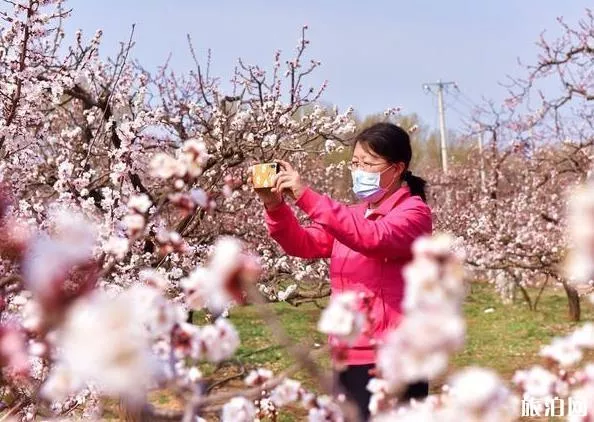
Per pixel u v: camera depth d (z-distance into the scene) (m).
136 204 1.80
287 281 7.40
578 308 12.33
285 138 5.96
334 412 1.62
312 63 6.25
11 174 4.38
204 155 1.83
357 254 2.65
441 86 31.42
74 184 4.16
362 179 2.84
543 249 12.30
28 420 2.90
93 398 3.52
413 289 0.97
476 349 10.17
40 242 1.22
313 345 6.41
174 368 1.39
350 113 6.13
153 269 4.15
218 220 6.68
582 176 10.62
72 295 1.14
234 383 5.19
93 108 5.91
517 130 12.53
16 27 4.21
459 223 12.77
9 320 2.16
